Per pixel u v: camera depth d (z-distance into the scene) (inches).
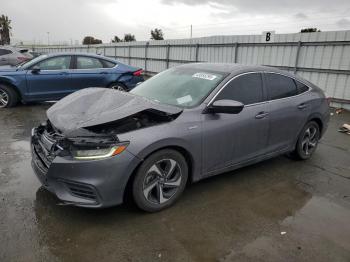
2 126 259.3
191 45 602.9
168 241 114.7
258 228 125.0
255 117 159.2
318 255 110.5
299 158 198.2
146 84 176.4
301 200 149.3
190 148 135.6
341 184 168.9
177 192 137.5
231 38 509.0
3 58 561.3
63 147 119.6
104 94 145.9
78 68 347.3
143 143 120.8
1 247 107.3
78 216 127.6
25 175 162.9
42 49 1552.7
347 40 366.0
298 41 414.3
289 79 185.6
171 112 131.8
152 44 733.3
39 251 106.5
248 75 163.5
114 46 935.0
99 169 114.9
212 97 145.9
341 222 131.7
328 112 207.2
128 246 111.2
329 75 390.3
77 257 104.7
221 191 154.6
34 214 127.6
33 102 359.3
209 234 119.8
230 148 152.3
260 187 160.9
